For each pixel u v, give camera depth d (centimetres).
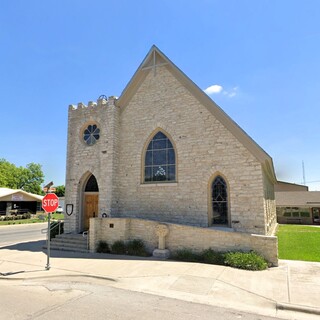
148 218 1558
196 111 1521
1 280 932
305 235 2130
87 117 1783
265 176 1609
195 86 1527
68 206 1736
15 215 4269
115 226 1397
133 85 1719
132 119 1705
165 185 1545
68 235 1616
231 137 1416
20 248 1567
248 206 1338
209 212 1427
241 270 998
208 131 1474
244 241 1126
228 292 776
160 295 760
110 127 1680
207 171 1449
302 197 4069
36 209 4909
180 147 1536
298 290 784
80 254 1334
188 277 911
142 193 1600
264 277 911
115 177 1653
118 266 1069
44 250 1480
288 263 1117
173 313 635
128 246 1333
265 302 707
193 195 1466
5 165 7100
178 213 1488
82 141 1786
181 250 1225
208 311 651
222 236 1166
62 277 952
